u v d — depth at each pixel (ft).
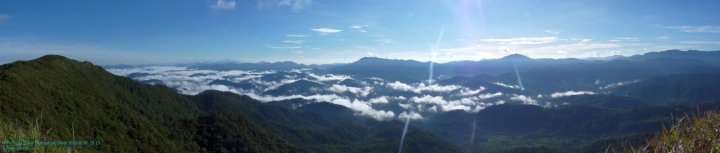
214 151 276.82
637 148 14.37
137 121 242.58
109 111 233.14
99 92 271.90
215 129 303.89
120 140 199.52
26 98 178.40
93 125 199.11
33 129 20.54
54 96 207.92
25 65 247.91
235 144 294.87
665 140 13.99
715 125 14.35
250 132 327.47
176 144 249.75
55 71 271.69
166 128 271.90
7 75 199.52
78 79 291.79
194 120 313.32
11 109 155.84
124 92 361.92
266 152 306.76
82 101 222.89
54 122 163.43
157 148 219.41
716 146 13.37
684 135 14.30
